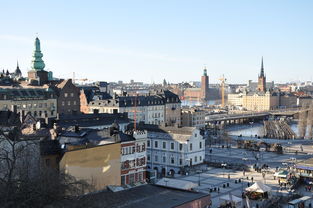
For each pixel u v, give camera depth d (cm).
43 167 6400
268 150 17988
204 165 13838
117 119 15538
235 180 11575
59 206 5741
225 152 17538
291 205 8812
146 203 6769
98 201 6619
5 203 5256
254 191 9588
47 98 18575
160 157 13575
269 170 13375
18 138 6612
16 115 11981
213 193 10312
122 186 7862
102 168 8344
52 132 9662
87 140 8744
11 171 5638
